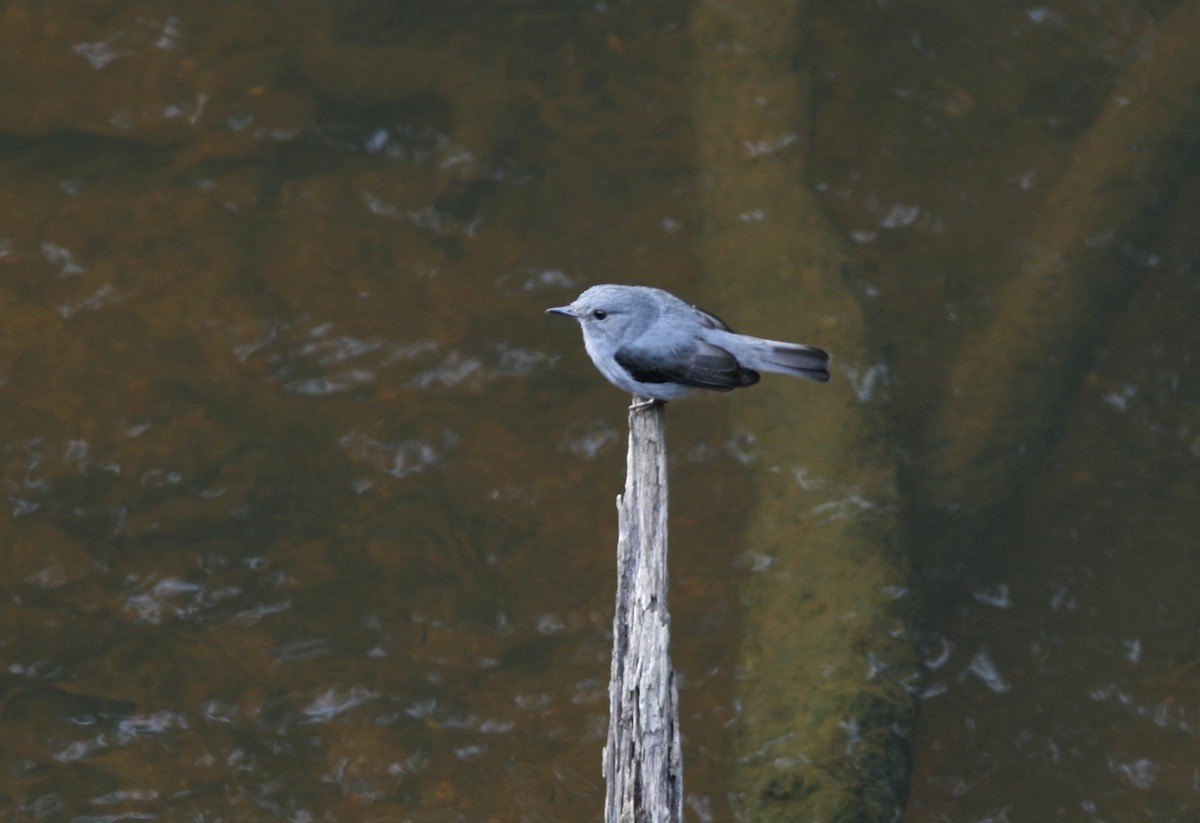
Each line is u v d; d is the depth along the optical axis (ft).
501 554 46.60
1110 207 55.42
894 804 38.45
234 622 44.37
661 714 25.55
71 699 41.93
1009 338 51.52
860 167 59.82
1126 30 65.21
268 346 52.11
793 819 37.50
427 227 56.54
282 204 57.00
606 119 60.80
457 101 61.21
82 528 46.44
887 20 65.46
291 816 39.63
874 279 55.52
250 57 62.39
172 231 55.72
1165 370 53.01
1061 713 43.21
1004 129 61.41
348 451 49.21
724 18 60.70
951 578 46.47
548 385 51.47
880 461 46.78
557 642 44.24
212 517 47.09
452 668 43.45
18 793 39.52
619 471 49.01
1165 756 42.11
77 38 62.69
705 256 54.54
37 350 51.24
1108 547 47.67
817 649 41.60
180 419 49.62
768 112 57.88
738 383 31.78
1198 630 45.34
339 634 44.19
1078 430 51.26
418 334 52.85
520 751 41.39
